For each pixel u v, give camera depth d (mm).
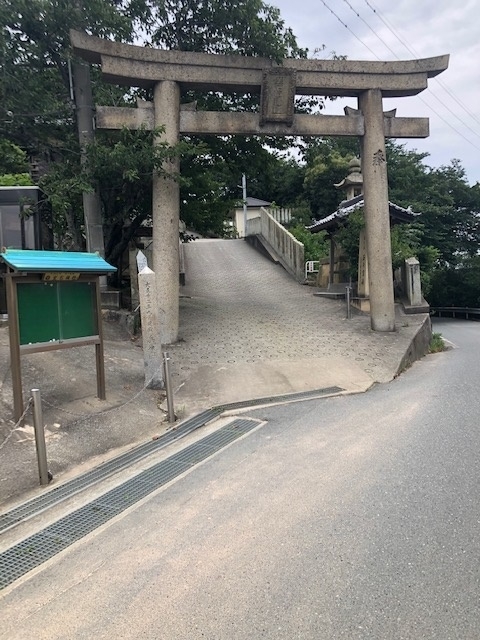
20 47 10867
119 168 10617
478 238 30594
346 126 11594
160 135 10445
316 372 8875
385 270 11734
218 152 14156
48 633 2777
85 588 3178
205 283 19500
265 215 26938
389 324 11742
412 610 2803
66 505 4418
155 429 6477
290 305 15023
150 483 4781
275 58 10914
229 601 2953
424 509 3932
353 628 2686
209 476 4852
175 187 10727
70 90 11438
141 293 7762
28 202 10500
